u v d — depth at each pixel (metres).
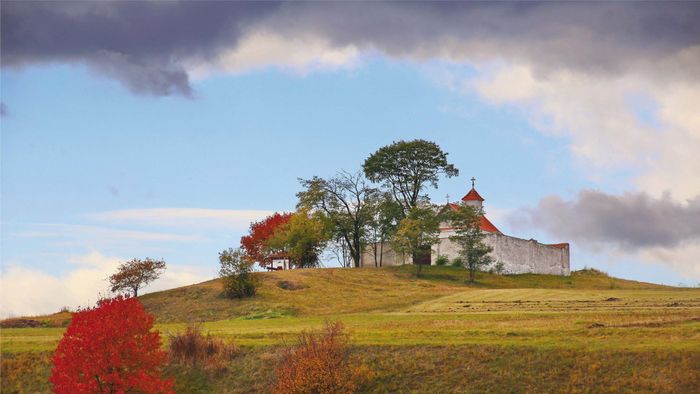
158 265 100.06
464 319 72.44
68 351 53.78
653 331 59.78
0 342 65.94
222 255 97.69
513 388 52.56
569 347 55.72
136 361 54.75
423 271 122.19
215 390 57.34
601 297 87.38
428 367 56.09
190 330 62.81
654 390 49.69
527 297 91.31
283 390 54.19
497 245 124.12
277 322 79.06
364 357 58.25
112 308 55.56
